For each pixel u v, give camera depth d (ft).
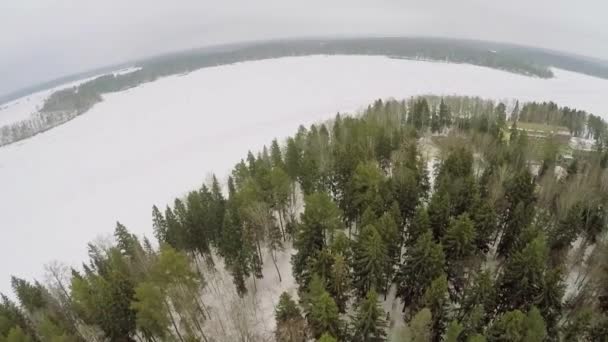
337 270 108.06
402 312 123.34
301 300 119.44
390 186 157.48
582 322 93.45
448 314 111.86
